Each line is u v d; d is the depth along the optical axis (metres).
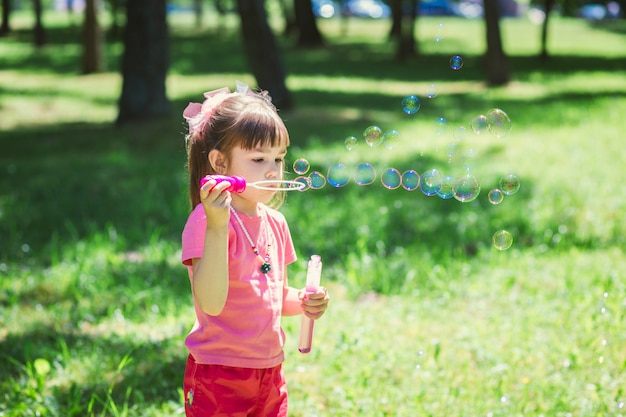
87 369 3.85
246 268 2.39
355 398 3.55
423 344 4.14
